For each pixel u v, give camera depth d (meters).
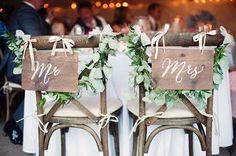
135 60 1.56
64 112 1.73
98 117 1.71
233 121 2.52
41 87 1.62
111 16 7.12
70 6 6.94
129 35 1.54
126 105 1.98
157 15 5.37
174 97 1.60
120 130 2.04
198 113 1.68
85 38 1.55
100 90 1.62
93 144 2.13
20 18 3.14
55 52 1.58
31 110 2.19
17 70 1.67
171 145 2.14
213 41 1.53
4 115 3.60
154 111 1.71
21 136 2.83
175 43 1.52
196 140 2.17
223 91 2.21
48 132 1.76
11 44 1.64
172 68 1.54
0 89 3.35
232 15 7.02
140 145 1.71
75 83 1.58
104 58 1.59
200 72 1.55
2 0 5.45
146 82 1.57
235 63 2.79
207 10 7.12
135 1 7.55
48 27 3.99
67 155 2.16
